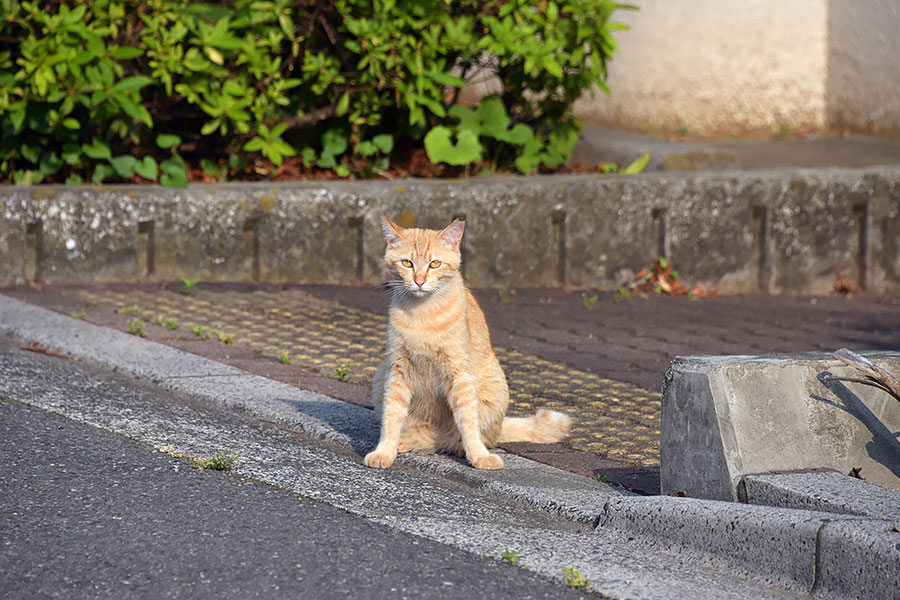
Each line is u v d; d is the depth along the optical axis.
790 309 10.89
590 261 11.29
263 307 9.34
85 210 9.83
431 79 11.20
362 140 11.90
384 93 11.52
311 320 8.98
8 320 8.13
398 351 5.61
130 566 3.94
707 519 4.34
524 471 5.46
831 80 15.16
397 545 4.27
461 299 5.62
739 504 4.37
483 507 4.97
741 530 4.22
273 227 10.37
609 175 11.71
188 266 10.21
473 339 5.77
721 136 15.15
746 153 13.84
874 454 4.84
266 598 3.71
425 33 10.98
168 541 4.18
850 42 14.98
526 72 11.55
